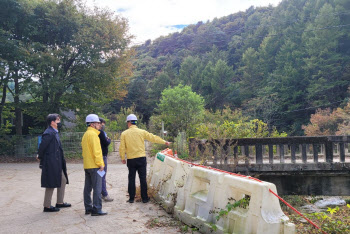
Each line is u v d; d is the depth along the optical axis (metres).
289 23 63.06
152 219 5.37
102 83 19.19
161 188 6.55
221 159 10.01
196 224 4.77
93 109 20.19
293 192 9.70
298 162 9.84
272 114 47.97
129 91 68.06
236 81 70.00
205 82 64.81
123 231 4.80
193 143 10.89
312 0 61.34
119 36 19.42
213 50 79.75
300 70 50.75
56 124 6.10
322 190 9.57
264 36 66.88
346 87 45.84
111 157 20.11
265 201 3.71
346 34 50.56
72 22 18.38
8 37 17.31
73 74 19.81
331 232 4.78
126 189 8.36
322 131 32.56
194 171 5.21
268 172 9.76
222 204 4.39
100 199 5.68
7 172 12.59
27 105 18.80
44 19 18.55
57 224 5.18
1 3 16.80
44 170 5.87
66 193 7.87
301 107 48.41
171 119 24.53
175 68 86.88
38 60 17.38
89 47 18.64
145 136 6.66
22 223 5.26
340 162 9.41
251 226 3.77
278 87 51.72
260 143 9.89
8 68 17.48
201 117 25.17
